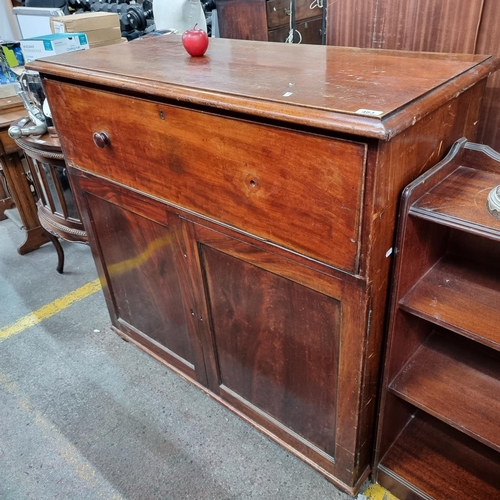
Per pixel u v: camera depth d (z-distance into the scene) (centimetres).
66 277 233
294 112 80
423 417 136
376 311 96
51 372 175
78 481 137
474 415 102
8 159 231
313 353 111
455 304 97
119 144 124
